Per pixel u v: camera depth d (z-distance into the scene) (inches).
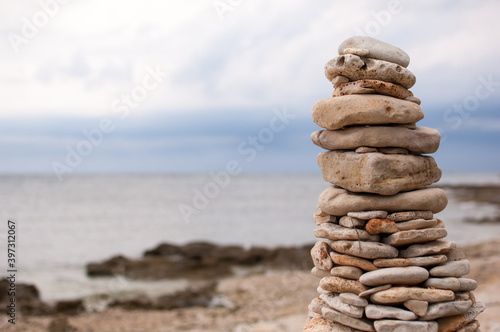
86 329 390.6
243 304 467.2
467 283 163.0
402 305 162.9
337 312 168.4
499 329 279.1
